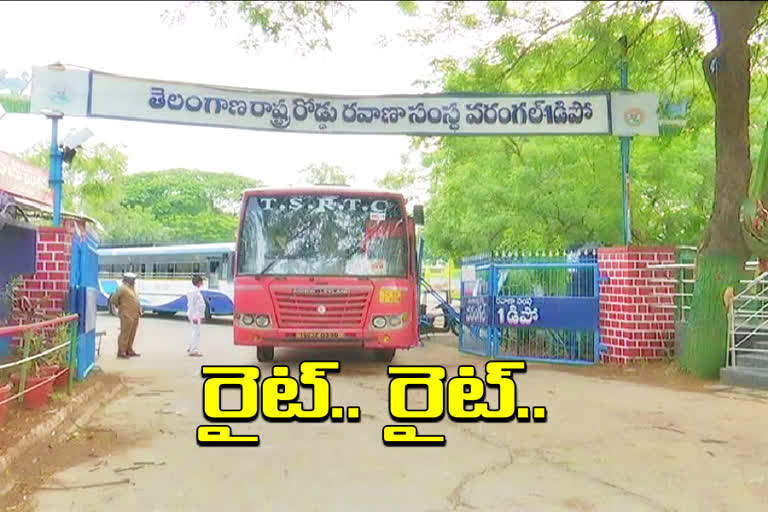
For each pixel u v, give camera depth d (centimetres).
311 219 1163
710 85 1018
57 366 804
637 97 1203
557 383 1045
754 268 1140
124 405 869
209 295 2670
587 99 1205
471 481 555
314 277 1125
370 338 1127
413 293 1170
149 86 1138
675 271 1198
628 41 1023
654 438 695
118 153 1903
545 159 1432
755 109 1352
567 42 1023
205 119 1159
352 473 578
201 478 564
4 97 1088
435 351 1530
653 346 1178
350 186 1209
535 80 1116
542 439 691
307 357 1367
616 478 562
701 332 1066
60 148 1108
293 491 532
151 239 4900
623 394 946
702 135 1480
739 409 838
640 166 1411
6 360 871
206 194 5834
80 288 952
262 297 1122
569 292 1289
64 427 716
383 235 1167
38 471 579
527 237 1572
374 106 1195
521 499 512
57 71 1102
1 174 1270
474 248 1694
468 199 1536
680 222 1495
